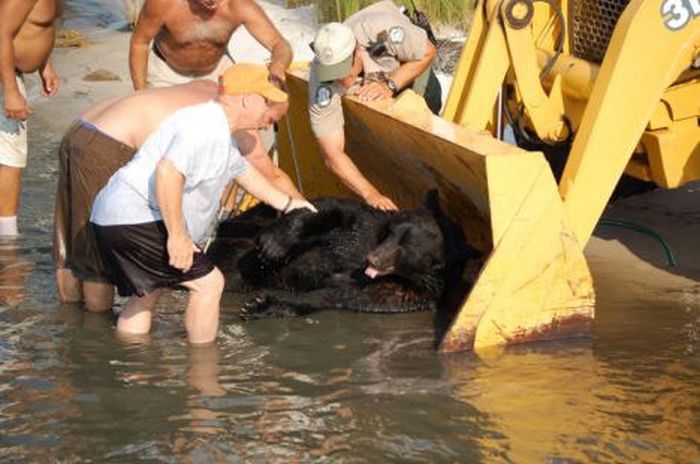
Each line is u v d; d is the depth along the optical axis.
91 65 16.98
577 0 9.83
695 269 9.49
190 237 7.59
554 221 7.68
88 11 19.78
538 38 10.03
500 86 9.23
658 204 11.26
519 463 6.11
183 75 9.97
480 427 6.52
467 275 8.84
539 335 7.82
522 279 7.70
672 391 7.03
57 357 7.55
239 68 7.43
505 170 7.55
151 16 9.55
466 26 16.14
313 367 7.43
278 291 8.84
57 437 6.38
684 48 8.12
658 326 8.16
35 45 10.47
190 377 7.23
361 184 8.91
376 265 8.36
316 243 8.84
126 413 6.69
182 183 7.30
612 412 6.73
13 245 10.14
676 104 8.95
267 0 19.03
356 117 9.25
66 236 8.40
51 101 15.50
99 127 8.05
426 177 9.03
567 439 6.38
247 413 6.69
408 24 9.40
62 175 8.28
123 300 8.73
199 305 7.78
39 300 8.70
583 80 9.18
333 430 6.48
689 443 6.34
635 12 8.06
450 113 9.68
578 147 8.17
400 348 7.79
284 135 10.51
